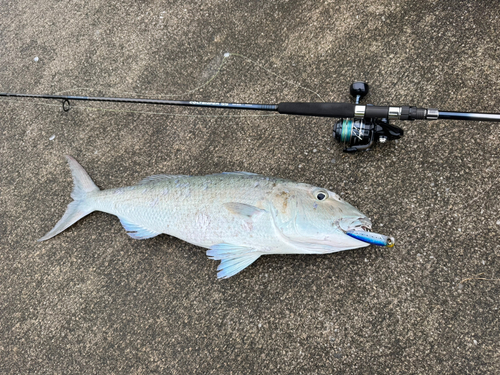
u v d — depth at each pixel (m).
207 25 1.13
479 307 0.87
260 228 0.87
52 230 1.01
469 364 0.85
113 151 1.08
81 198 1.01
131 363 0.95
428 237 0.91
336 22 1.05
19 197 1.09
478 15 0.98
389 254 0.91
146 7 1.17
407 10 1.02
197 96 1.10
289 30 1.08
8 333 1.01
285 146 1.01
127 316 0.97
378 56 1.02
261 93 1.07
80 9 1.21
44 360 0.98
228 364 0.92
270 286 0.94
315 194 0.87
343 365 0.88
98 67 1.16
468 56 0.98
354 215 0.86
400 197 0.94
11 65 1.21
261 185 0.89
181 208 0.91
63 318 0.99
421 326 0.88
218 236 0.89
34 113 1.14
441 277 0.89
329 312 0.91
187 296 0.96
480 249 0.89
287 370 0.90
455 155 0.93
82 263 1.01
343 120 0.91
